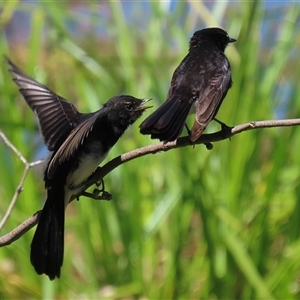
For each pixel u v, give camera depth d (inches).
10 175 506.0
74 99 584.4
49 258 313.9
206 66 360.2
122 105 338.0
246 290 467.5
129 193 494.6
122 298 495.5
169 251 491.2
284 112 525.0
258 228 482.0
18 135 506.6
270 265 489.7
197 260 485.4
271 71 505.0
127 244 492.7
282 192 495.2
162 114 321.4
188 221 489.7
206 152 496.1
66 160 323.3
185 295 479.8
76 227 503.5
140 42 577.0
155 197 497.7
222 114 500.7
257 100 495.2
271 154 504.4
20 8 578.6
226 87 354.9
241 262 455.8
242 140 487.5
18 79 341.7
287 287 458.6
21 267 496.4
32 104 336.8
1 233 498.3
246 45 491.2
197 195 474.3
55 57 592.7
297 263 458.9
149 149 328.8
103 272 501.4
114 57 554.6
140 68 535.8
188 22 566.6
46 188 324.8
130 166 497.0
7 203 504.1
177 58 532.4
